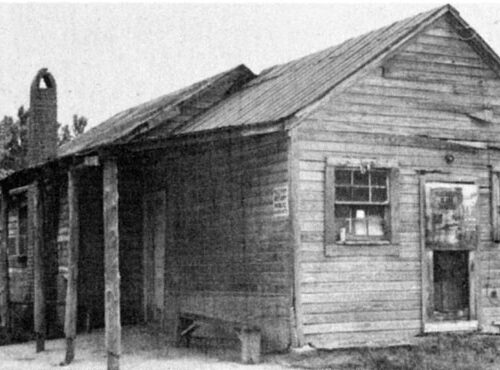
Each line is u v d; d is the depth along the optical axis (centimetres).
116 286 1356
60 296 2161
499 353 1500
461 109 1706
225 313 1695
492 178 1722
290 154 1504
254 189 1609
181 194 1892
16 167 3512
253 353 1420
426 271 1619
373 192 1595
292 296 1480
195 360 1470
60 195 2220
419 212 1631
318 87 1575
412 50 1666
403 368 1349
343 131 1565
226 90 2003
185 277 1858
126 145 1420
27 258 2434
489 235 1712
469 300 1675
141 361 1473
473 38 1714
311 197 1520
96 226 2127
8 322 2008
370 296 1556
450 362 1401
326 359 1418
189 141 1512
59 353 1638
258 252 1588
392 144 1616
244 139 1591
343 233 1551
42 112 2497
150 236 2086
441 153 1669
